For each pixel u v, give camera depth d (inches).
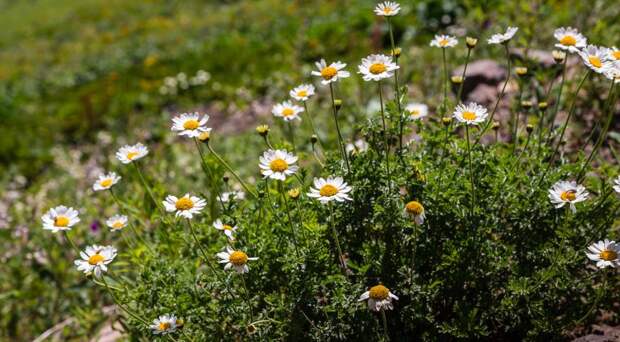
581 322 117.9
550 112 182.5
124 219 130.3
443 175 114.5
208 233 131.4
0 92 716.7
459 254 111.0
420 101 227.5
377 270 111.0
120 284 139.4
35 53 1138.0
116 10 1338.6
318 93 288.7
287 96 341.4
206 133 119.3
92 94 622.2
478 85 214.7
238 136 317.1
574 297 116.2
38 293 201.3
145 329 120.3
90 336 174.4
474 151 118.6
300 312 109.2
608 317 121.3
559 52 130.2
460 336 105.9
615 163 165.0
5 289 209.3
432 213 111.7
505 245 115.3
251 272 114.3
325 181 106.7
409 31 425.4
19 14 1652.3
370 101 248.4
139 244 138.2
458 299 115.1
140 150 133.9
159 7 1256.8
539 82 181.8
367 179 115.6
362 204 115.6
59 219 115.1
